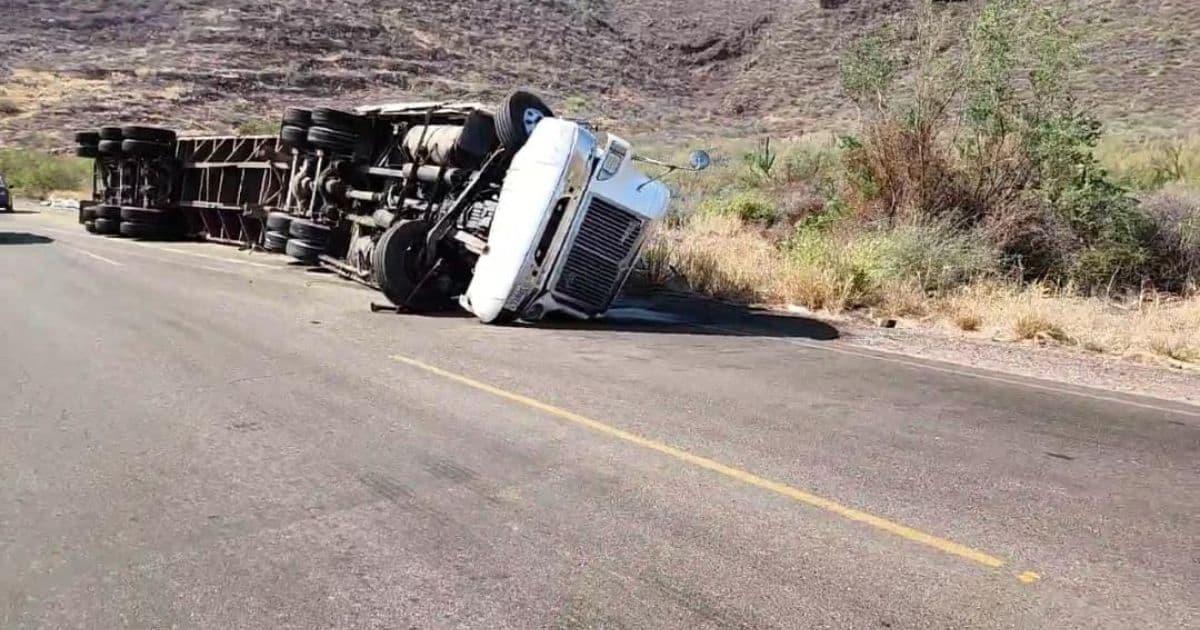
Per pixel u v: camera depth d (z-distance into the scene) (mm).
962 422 7395
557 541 4746
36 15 66750
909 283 14195
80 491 5332
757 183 23094
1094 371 10039
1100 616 4105
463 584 4270
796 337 11523
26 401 7160
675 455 6152
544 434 6539
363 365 8633
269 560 4492
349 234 15742
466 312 12352
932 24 17250
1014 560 4672
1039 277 15367
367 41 64812
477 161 12539
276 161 18734
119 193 23062
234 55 59906
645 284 15828
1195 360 10695
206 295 12914
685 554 4617
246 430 6500
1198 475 6191
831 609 4090
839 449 6441
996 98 16359
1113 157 21594
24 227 24516
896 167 17328
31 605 4043
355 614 3992
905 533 4965
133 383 7758
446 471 5738
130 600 4094
